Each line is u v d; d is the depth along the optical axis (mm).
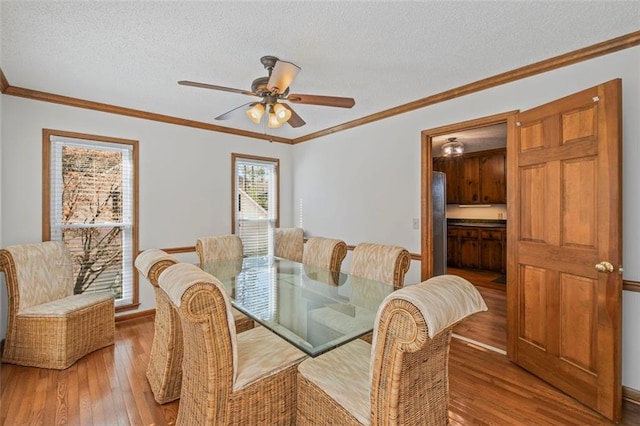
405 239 3430
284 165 4934
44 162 2975
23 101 2869
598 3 1692
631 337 2049
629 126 2057
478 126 2850
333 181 4309
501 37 2035
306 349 1488
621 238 1867
